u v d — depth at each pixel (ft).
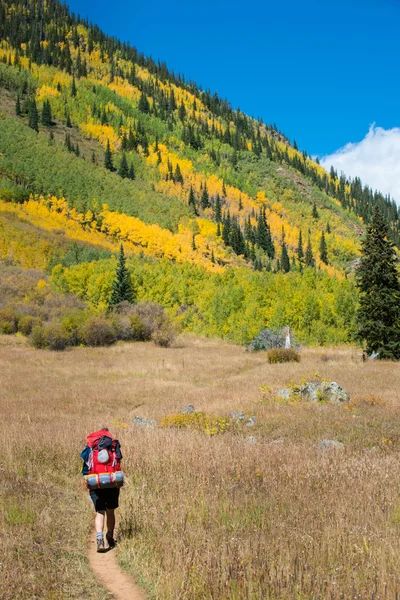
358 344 163.02
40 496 24.07
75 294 249.14
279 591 13.17
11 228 352.69
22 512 20.83
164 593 14.16
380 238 120.67
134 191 565.53
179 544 16.92
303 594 13.08
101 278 246.47
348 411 51.06
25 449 35.70
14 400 71.10
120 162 645.51
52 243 355.56
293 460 28.99
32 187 461.78
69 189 480.23
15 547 17.10
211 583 13.98
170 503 22.38
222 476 26.45
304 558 15.25
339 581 13.52
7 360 122.21
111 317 184.44
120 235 442.50
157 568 16.14
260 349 158.10
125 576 16.20
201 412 51.93
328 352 145.07
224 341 195.21
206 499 22.30
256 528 18.35
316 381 65.82
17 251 319.27
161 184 628.28
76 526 20.85
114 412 62.95
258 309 187.83
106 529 20.85
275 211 655.76
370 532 16.84
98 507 18.57
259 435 42.09
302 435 40.60
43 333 153.48
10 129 562.25
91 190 506.48
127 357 137.90
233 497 22.93
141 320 192.85
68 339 163.22
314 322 172.96
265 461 29.48
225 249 505.66
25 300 219.82
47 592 14.23
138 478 28.27
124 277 238.48
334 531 17.13
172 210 547.49
